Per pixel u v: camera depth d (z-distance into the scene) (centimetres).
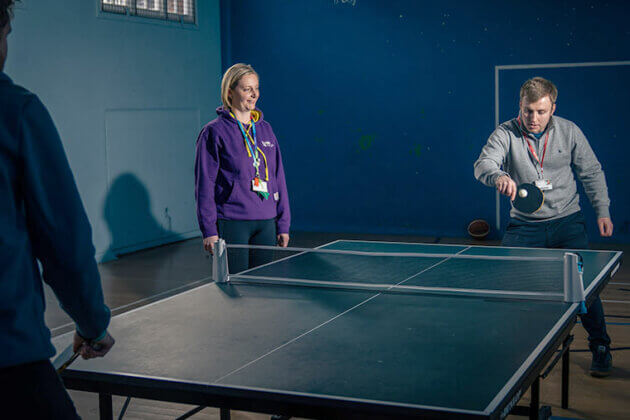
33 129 119
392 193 791
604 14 695
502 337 188
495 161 331
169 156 748
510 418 296
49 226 120
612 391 329
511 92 735
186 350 182
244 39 827
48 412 121
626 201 710
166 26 738
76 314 127
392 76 775
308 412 147
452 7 743
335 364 168
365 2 775
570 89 714
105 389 163
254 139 351
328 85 802
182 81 765
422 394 146
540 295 235
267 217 354
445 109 760
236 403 153
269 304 231
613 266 286
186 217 777
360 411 141
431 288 249
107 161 667
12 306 116
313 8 796
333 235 797
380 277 274
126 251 692
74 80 630
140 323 209
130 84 692
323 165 816
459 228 772
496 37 732
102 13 657
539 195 322
